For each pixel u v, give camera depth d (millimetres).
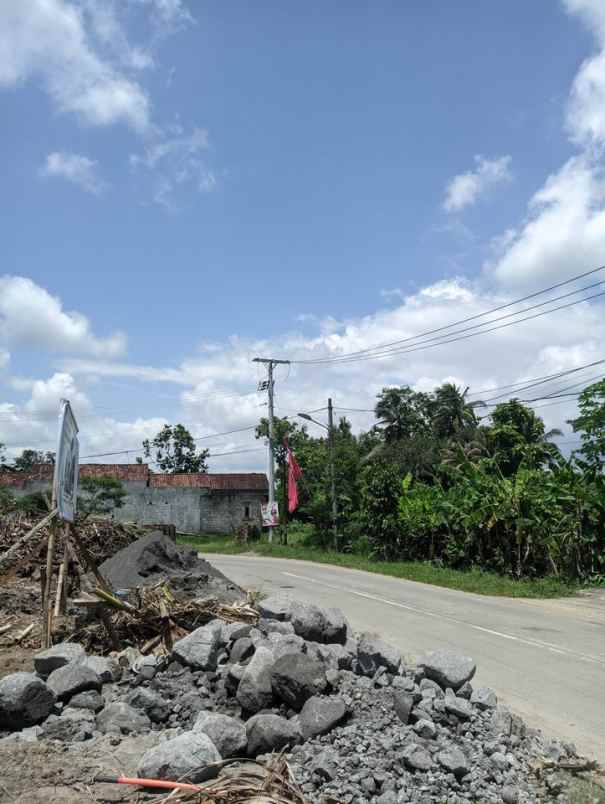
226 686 6391
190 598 10539
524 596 18719
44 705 5855
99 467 47594
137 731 5758
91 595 8391
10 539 14461
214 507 46781
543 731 6570
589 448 24219
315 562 30703
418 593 18359
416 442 47094
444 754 5039
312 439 54719
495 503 23125
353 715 5840
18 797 4289
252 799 4402
